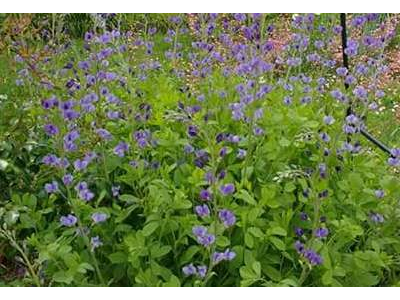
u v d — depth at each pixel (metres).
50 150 1.10
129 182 0.96
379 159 1.08
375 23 1.55
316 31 1.64
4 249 0.97
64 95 1.13
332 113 1.13
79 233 0.87
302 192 0.94
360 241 0.94
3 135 1.08
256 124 1.04
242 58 1.08
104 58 1.14
